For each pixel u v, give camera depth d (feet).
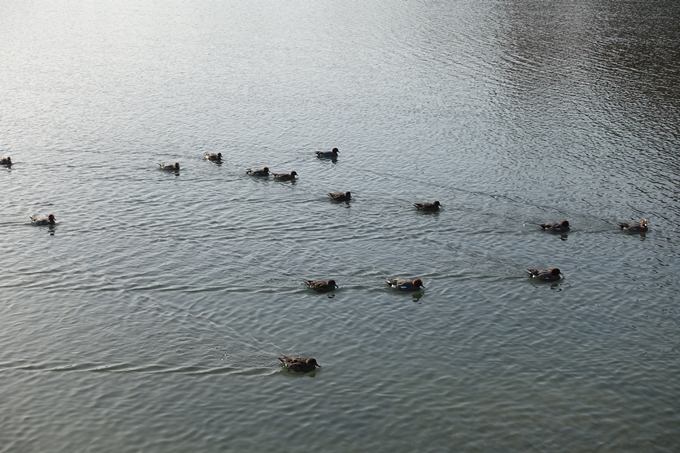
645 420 162.50
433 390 170.50
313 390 169.27
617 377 176.35
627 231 249.55
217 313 198.29
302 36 522.06
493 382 173.99
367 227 249.34
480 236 245.24
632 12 565.94
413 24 547.90
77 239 236.02
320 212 260.01
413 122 353.51
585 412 164.45
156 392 167.22
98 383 169.58
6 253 226.17
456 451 152.35
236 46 496.64
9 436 153.07
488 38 501.56
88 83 409.90
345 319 197.26
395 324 195.72
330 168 299.58
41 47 492.95
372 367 178.29
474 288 213.87
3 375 171.22
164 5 655.35
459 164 305.32
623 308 205.57
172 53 479.00
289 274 218.38
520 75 423.64
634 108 369.91
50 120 346.54
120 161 299.58
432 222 254.27
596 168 301.02
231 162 302.45
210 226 247.29
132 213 255.09
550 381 174.70
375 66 443.73
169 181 282.15
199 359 179.01
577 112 365.40
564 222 248.52
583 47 474.90
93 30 549.54
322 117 359.05
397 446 153.17
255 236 241.14
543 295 211.41
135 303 201.77
